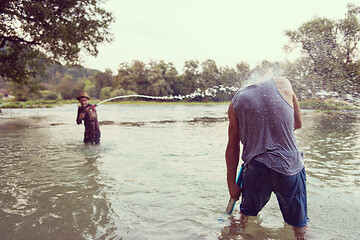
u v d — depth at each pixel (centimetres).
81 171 480
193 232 257
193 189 379
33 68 2277
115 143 795
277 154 228
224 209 310
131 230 263
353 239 238
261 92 241
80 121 778
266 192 244
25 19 1491
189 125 1385
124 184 405
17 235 254
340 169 457
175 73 5638
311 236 244
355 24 1313
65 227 270
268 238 242
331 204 313
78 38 1650
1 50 1994
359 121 1192
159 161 554
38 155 626
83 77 11169
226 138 895
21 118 2042
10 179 435
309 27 1249
